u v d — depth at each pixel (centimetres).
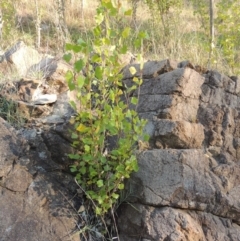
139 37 310
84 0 1033
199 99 357
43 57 480
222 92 368
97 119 311
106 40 302
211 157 331
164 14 880
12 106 369
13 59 452
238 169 328
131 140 309
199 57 589
